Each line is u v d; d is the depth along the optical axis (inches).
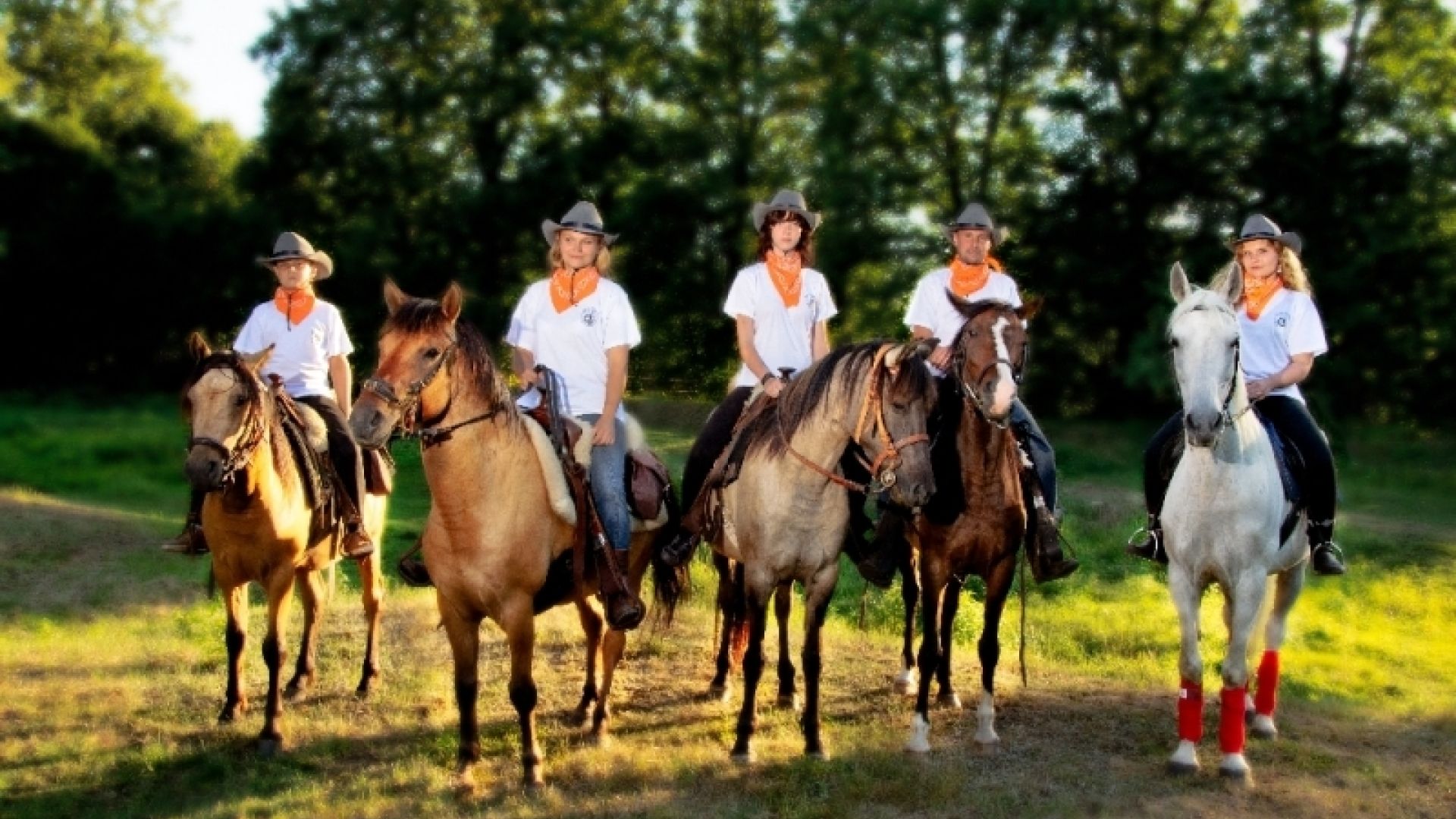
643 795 211.8
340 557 270.7
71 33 1526.8
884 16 946.1
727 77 1093.8
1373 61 914.7
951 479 228.5
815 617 228.1
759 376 246.2
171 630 343.6
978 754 236.5
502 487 201.2
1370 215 872.3
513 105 1063.0
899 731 249.6
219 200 1222.3
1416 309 875.4
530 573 206.7
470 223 1031.6
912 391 205.5
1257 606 220.2
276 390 241.6
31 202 1188.5
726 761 227.6
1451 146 878.4
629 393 1114.7
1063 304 965.2
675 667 299.9
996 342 217.3
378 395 184.9
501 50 1083.9
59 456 737.6
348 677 288.0
